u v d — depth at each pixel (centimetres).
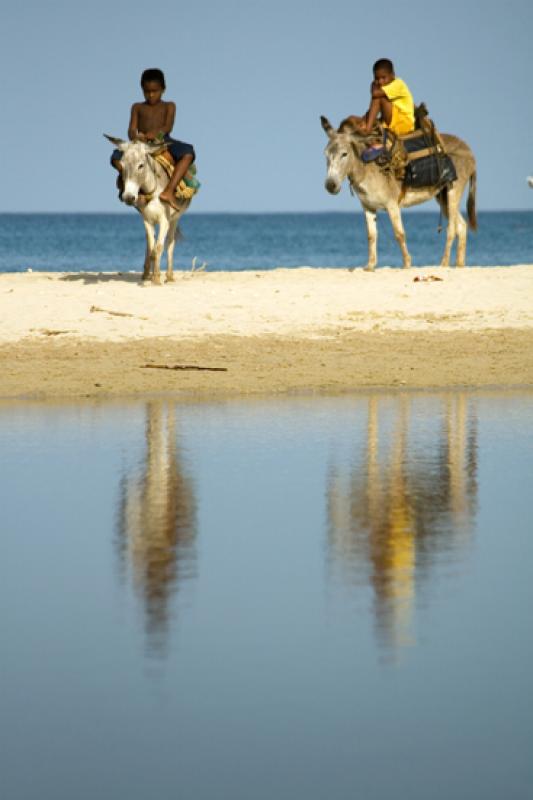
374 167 7844
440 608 2275
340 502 3094
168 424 4241
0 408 4597
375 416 4400
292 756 1711
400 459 3625
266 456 3678
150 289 7162
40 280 7962
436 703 1870
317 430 4116
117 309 6650
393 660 2030
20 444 3878
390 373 5372
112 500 3127
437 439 3941
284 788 1633
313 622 2205
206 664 2014
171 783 1650
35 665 2017
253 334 6206
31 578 2475
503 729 1791
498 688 1923
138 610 2278
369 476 3397
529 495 3164
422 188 8100
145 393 4925
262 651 2064
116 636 2141
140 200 7175
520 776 1662
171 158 7181
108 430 4122
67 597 2350
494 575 2477
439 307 6844
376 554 2633
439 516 2953
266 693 1905
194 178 7412
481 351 5862
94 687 1931
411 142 7994
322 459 3628
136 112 7250
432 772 1672
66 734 1777
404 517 2947
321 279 7794
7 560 2602
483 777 1658
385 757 1712
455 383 5159
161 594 2375
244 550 2664
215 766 1692
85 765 1694
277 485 3284
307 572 2503
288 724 1803
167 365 5472
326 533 2805
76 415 4434
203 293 7062
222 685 1934
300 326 6406
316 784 1642
